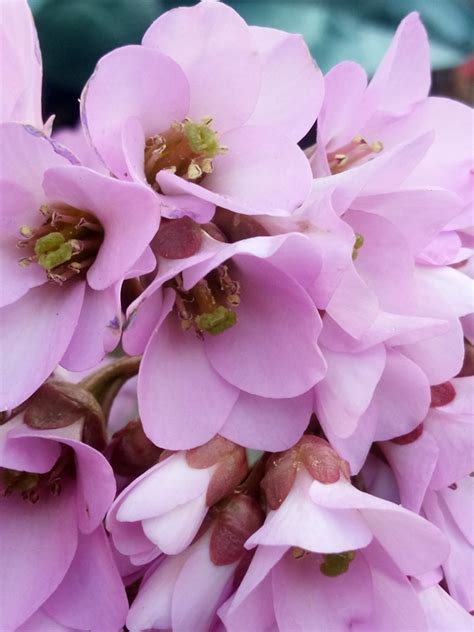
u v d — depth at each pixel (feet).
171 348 0.40
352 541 0.36
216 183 0.40
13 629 0.39
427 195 0.40
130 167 0.37
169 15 0.39
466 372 0.43
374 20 0.81
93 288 0.38
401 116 0.44
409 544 0.38
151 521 0.37
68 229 0.40
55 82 0.67
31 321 0.39
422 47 0.44
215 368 0.40
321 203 0.37
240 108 0.40
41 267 0.40
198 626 0.39
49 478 0.41
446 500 0.43
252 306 0.40
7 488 0.41
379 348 0.39
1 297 0.39
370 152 0.44
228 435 0.39
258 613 0.39
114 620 0.39
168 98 0.39
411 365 0.40
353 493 0.38
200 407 0.39
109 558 0.39
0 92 0.40
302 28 0.75
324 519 0.37
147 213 0.36
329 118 0.42
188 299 0.40
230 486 0.39
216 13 0.39
